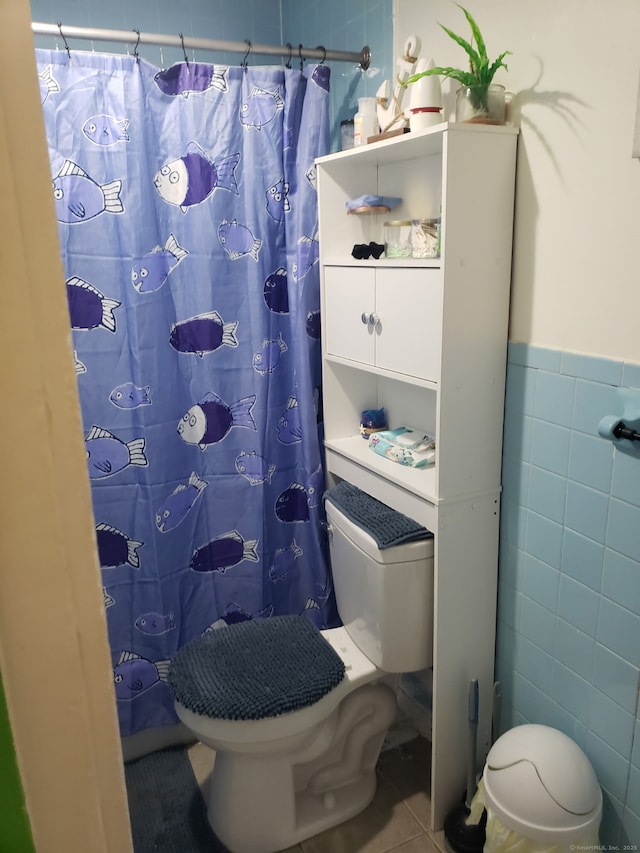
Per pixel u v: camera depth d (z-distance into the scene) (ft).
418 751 6.63
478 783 5.53
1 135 1.12
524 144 4.59
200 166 5.71
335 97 6.63
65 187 5.34
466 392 4.91
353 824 5.78
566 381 4.55
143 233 5.57
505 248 4.79
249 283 6.07
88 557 1.37
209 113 5.65
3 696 1.32
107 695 1.47
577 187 4.27
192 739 6.89
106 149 5.38
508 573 5.37
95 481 5.96
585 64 4.06
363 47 6.08
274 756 5.44
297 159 6.01
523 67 4.49
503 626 5.53
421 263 4.83
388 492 5.69
